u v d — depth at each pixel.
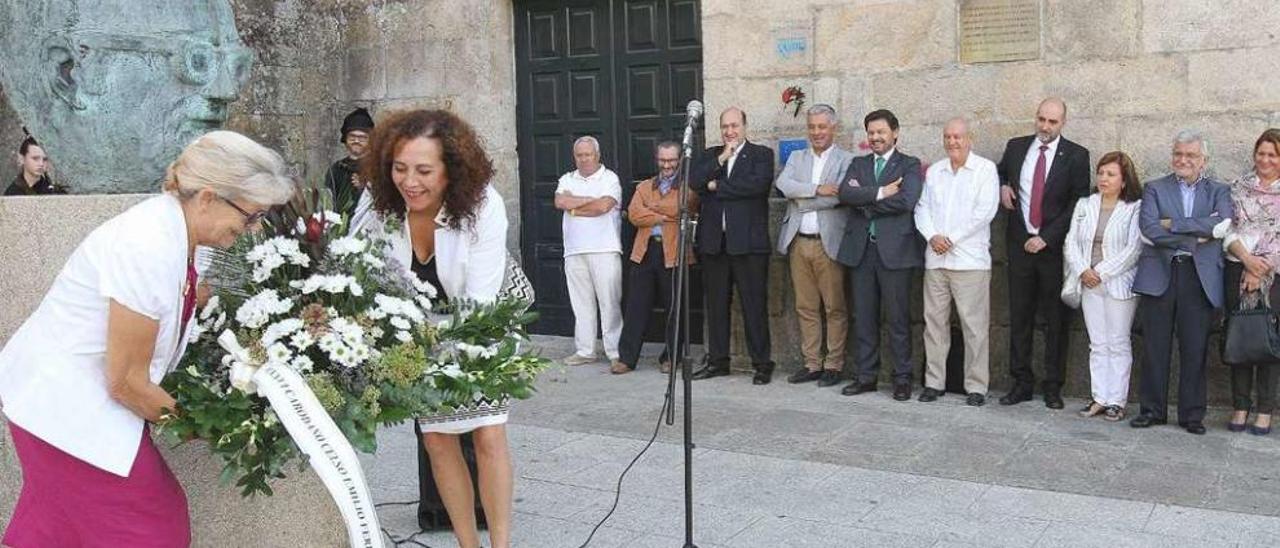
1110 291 6.12
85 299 2.54
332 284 2.88
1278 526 4.42
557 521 4.52
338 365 2.86
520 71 8.66
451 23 8.65
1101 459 5.40
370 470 5.19
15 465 3.34
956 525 4.45
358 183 3.74
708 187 7.21
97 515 2.60
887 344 7.23
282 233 3.02
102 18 3.47
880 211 6.68
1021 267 6.50
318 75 9.10
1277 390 6.20
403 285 3.18
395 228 3.44
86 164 3.50
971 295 6.51
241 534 3.42
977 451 5.55
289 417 2.64
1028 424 6.11
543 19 8.54
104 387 2.58
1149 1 6.42
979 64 6.86
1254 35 6.20
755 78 7.47
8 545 2.67
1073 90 6.66
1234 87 6.27
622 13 8.26
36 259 3.26
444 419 3.46
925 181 6.66
